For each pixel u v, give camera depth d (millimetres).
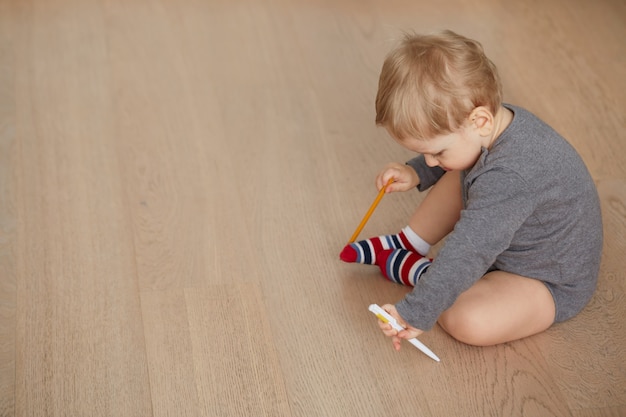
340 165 1777
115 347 1388
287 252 1573
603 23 2217
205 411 1291
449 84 1230
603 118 1909
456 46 1263
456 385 1337
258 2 2266
